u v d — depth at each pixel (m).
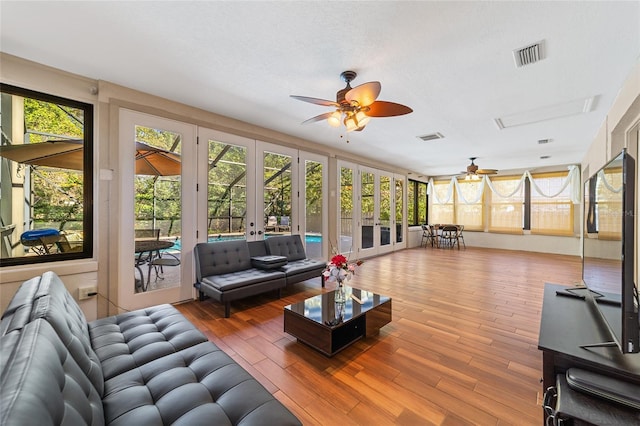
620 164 1.38
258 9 1.76
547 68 2.44
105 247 2.81
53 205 2.63
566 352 1.34
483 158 6.38
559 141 4.80
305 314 2.30
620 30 1.92
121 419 1.06
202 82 2.79
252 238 4.09
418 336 2.52
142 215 3.07
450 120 3.77
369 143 5.12
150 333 1.76
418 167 7.71
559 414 1.17
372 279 4.57
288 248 4.32
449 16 1.82
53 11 1.78
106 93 2.80
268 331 2.62
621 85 2.71
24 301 1.33
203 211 3.56
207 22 1.89
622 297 1.26
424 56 2.28
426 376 1.92
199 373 1.36
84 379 1.06
